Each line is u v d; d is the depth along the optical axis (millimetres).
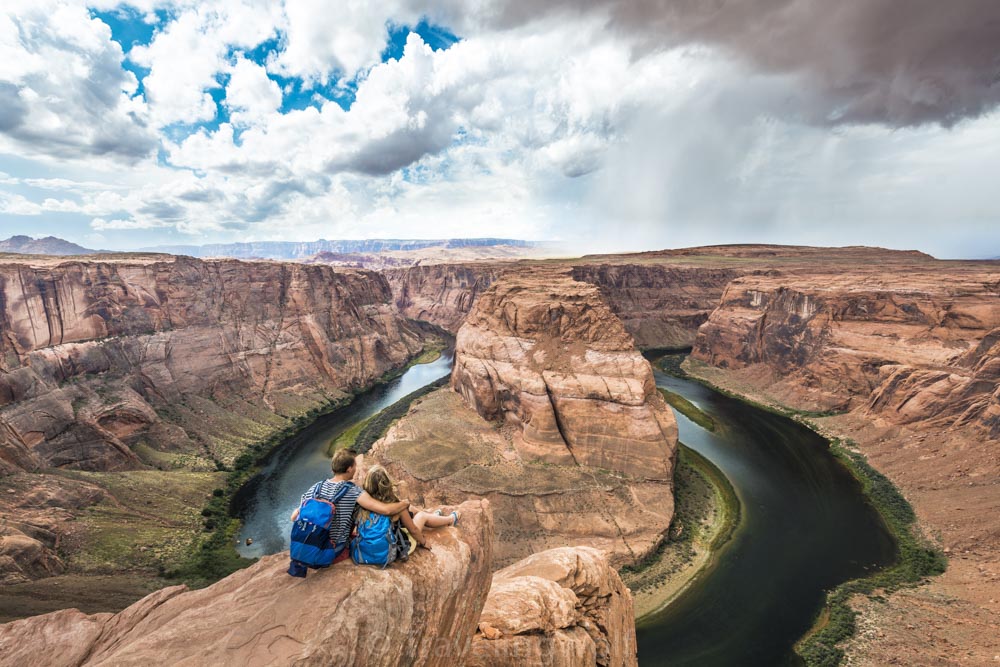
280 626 6387
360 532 7383
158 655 6297
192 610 7504
